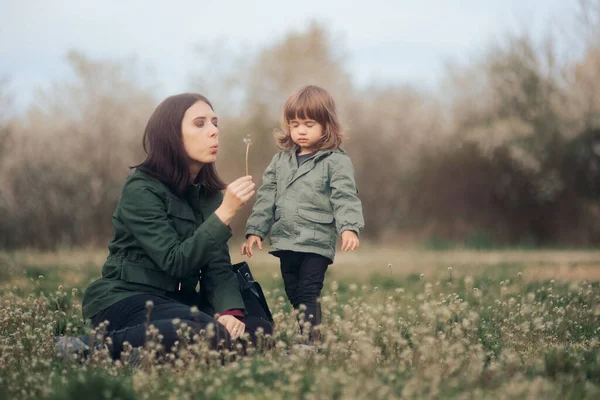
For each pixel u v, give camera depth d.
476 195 23.39
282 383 3.30
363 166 24.09
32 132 19.78
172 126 4.49
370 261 14.31
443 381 3.26
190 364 3.51
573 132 21.67
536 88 23.02
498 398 2.99
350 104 24.91
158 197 4.43
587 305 5.28
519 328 4.43
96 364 3.75
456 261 13.78
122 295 4.29
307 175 5.00
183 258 4.21
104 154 19.92
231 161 23.86
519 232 22.88
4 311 4.94
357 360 3.55
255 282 4.73
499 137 22.28
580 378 3.44
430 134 24.17
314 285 4.82
